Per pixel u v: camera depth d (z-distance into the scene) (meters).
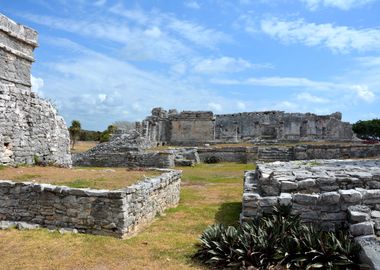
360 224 7.82
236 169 28.59
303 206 8.98
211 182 21.53
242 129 54.91
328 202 8.81
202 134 48.62
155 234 10.03
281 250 7.34
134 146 32.72
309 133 52.62
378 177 10.14
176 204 14.98
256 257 7.31
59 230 9.78
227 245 7.70
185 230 10.69
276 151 33.03
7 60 17.91
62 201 10.05
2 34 17.52
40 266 7.52
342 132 51.94
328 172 11.47
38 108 18.20
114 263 7.76
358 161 16.42
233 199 15.80
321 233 8.10
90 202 9.77
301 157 31.91
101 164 31.58
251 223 8.73
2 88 16.02
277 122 53.00
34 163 17.44
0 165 15.29
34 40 19.83
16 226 10.10
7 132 15.95
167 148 35.78
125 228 9.56
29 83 19.56
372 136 69.12
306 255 7.21
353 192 8.81
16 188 10.61
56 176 13.23
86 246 8.69
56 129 19.48
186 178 23.39
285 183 10.22
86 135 76.00
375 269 6.16
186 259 7.98
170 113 52.94
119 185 11.28
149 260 7.94
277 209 8.94
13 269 7.34
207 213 13.00
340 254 7.06
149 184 11.67
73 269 7.41
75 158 32.25
